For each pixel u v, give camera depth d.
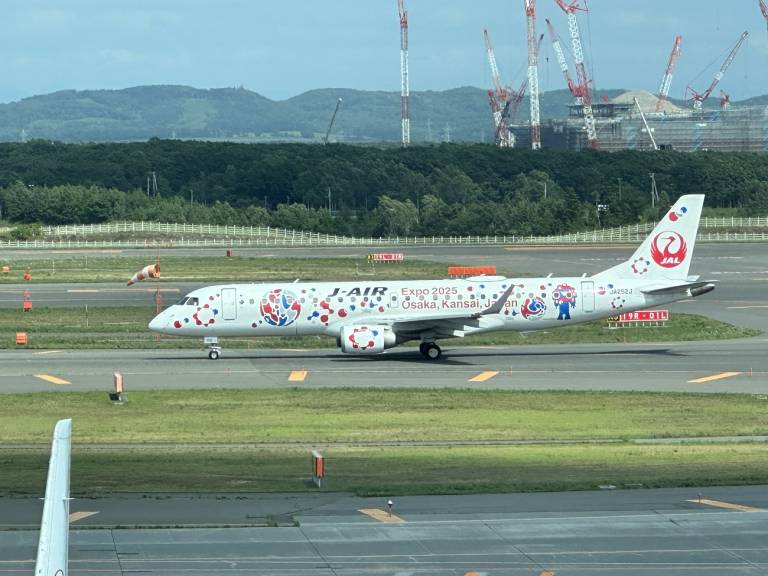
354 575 48.88
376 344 113.81
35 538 52.75
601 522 56.56
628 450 75.69
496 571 49.56
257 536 54.06
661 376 106.00
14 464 71.50
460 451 75.75
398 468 70.12
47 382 104.00
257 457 73.81
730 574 49.25
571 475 67.75
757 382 102.81
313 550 52.12
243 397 95.50
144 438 80.38
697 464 70.88
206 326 117.62
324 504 60.41
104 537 53.56
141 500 60.75
